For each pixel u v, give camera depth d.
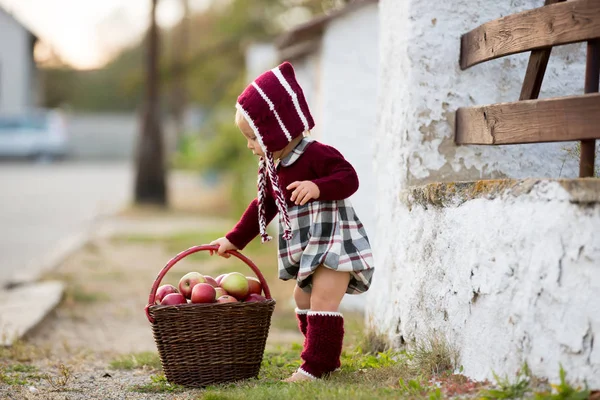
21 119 39.09
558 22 3.71
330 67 9.20
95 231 15.98
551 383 3.26
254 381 4.16
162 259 12.39
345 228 4.10
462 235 3.95
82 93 66.62
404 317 4.63
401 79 4.96
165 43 47.19
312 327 4.08
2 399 4.14
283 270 4.20
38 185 26.48
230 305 4.14
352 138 9.02
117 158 49.56
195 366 4.16
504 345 3.53
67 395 4.23
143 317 7.95
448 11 4.76
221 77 42.03
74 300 8.64
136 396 4.10
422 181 4.78
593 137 3.42
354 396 3.48
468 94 4.79
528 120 3.83
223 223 18.36
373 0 8.87
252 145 4.22
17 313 7.35
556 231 3.29
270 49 18.70
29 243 13.97
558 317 3.26
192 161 35.09
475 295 3.79
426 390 3.66
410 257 4.60
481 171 4.78
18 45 41.94
